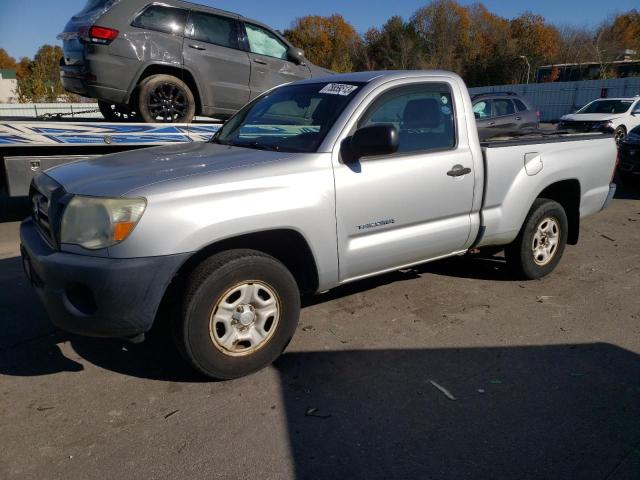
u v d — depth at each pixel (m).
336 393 3.00
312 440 2.59
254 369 3.12
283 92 4.13
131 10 6.40
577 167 4.72
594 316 4.05
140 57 6.50
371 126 3.17
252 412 2.82
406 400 2.93
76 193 2.77
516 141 4.32
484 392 3.01
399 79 3.67
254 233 3.07
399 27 61.88
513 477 2.35
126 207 2.64
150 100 6.69
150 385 3.08
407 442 2.58
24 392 2.99
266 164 3.08
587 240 6.37
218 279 2.86
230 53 7.25
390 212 3.52
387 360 3.36
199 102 7.18
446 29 61.72
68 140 5.78
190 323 2.84
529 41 60.31
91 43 6.21
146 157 3.40
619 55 52.72
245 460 2.45
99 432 2.64
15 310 4.09
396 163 3.52
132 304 2.68
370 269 3.57
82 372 3.21
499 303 4.28
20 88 27.30
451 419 2.76
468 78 61.34
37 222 3.26
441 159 3.75
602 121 16.31
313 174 3.16
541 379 3.15
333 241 3.28
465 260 5.33
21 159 5.70
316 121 3.50
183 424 2.71
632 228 7.00
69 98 23.98
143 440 2.58
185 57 6.82
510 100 13.48
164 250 2.68
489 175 4.05
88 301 2.74
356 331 3.76
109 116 7.30
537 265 4.70
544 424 2.72
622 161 10.00
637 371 3.25
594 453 2.50
